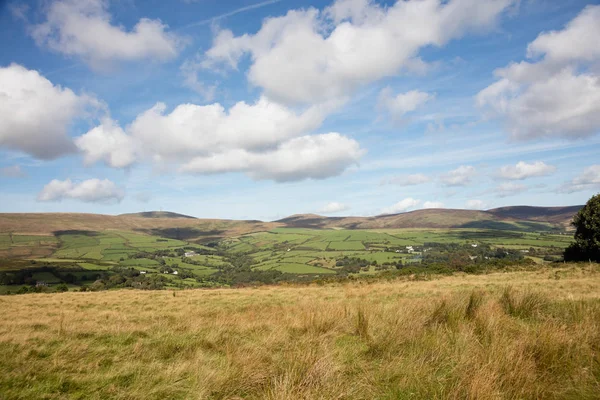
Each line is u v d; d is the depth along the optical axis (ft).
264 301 64.90
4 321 44.11
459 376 14.79
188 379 17.03
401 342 20.56
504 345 17.35
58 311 60.64
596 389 13.50
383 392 14.49
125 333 29.04
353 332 25.09
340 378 15.70
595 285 57.26
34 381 17.46
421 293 61.00
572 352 16.92
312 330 25.11
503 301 30.50
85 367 19.76
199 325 30.48
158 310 56.85
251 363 17.53
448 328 23.24
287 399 13.10
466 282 81.71
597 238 124.16
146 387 16.16
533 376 14.34
